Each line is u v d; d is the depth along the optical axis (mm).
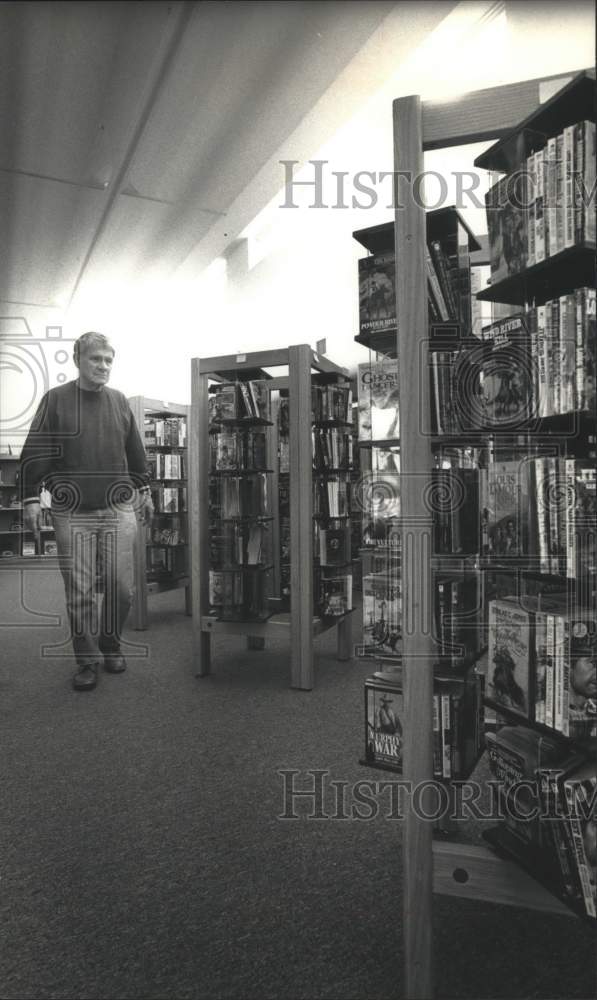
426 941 1041
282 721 2408
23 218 5066
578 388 998
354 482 3527
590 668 1010
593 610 1006
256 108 3689
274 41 3074
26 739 2246
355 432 3631
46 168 4312
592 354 976
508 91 1078
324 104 3631
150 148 4102
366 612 1584
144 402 4461
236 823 1636
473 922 1258
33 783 1885
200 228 5391
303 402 2928
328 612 3174
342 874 1407
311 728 2326
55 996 1062
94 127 3840
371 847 1518
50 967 1131
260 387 3125
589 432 1118
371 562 1586
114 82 3398
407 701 1086
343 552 3324
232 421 2986
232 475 3043
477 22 2658
